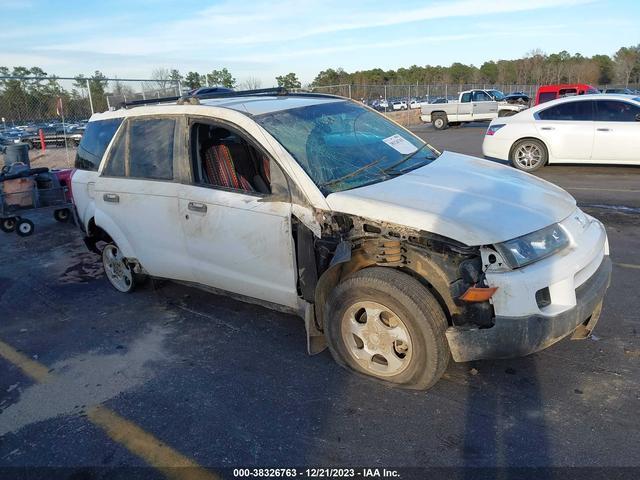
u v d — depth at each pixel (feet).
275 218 11.51
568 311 9.68
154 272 15.23
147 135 14.48
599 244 11.02
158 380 11.94
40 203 26.48
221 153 13.00
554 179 32.63
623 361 11.31
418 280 10.36
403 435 9.50
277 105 13.44
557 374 10.98
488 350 9.67
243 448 9.50
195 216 13.12
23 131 68.28
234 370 12.10
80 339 14.28
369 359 11.00
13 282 19.30
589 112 33.88
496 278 9.36
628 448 8.80
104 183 15.57
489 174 12.60
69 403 11.31
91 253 22.44
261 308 15.31
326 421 10.04
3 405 11.42
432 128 85.51
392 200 10.55
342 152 12.56
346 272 11.33
